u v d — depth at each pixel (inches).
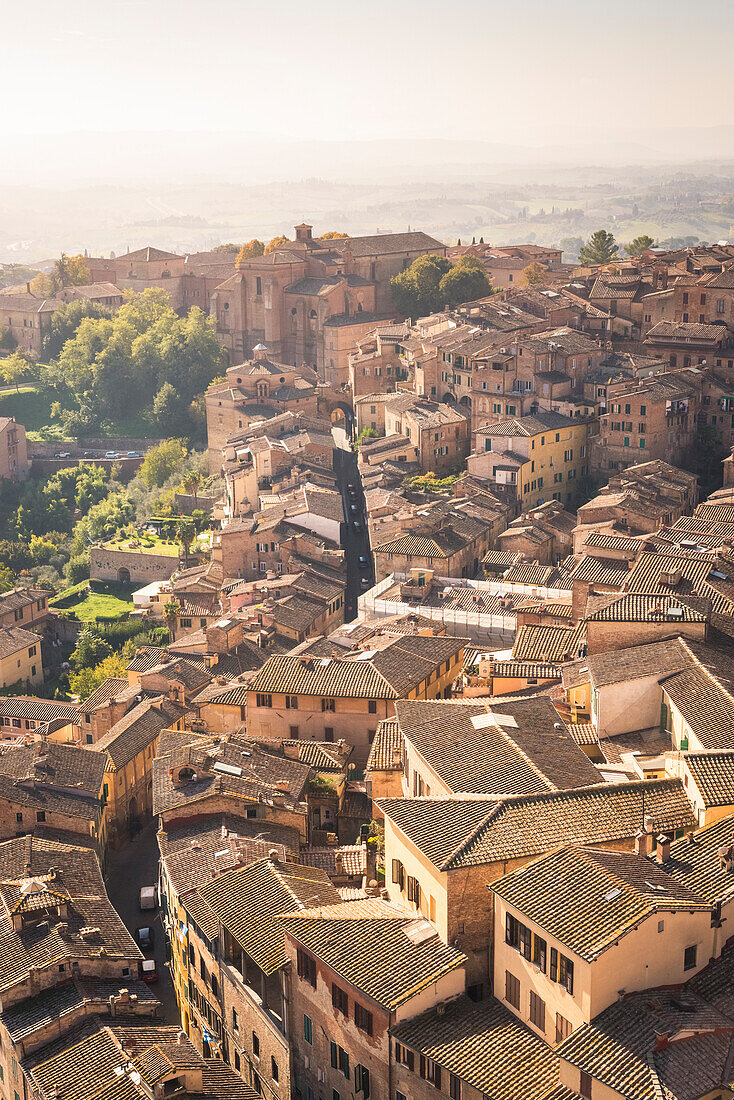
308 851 5073.8
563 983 3388.3
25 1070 4121.6
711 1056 3147.1
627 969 3341.5
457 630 7701.8
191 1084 3964.1
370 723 6190.9
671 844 3769.7
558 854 3708.2
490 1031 3538.4
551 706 5029.5
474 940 3791.8
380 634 7214.6
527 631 6422.2
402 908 4077.3
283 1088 3993.6
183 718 7145.7
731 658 4980.3
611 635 5221.5
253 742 5792.3
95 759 6190.9
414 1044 3523.6
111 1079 3951.8
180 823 5310.0
